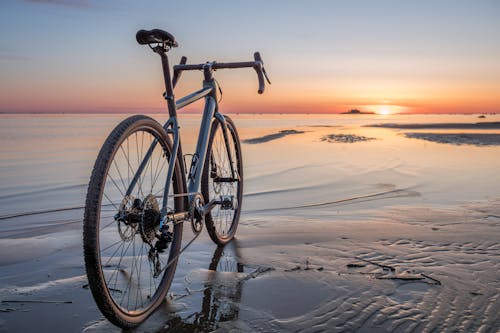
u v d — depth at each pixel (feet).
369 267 8.95
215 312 6.90
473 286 7.84
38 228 12.80
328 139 55.42
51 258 9.70
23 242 11.08
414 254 9.77
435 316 6.66
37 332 6.22
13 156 38.11
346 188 19.75
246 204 16.55
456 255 9.66
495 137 51.31
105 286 5.66
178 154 7.95
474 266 8.92
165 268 7.23
